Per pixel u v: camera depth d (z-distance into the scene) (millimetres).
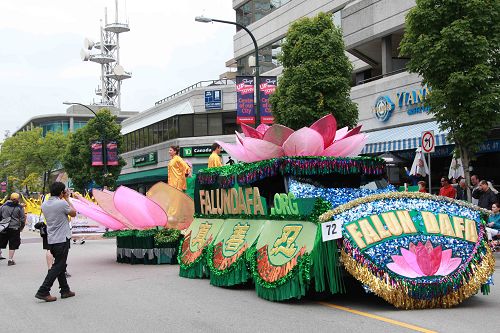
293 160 8547
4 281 11797
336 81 21562
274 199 8688
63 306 8633
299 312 7441
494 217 13352
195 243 11273
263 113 25266
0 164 71938
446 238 7645
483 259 7754
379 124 25531
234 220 10125
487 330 6227
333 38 21812
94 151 46812
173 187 13898
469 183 14797
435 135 20391
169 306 8266
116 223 14180
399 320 6781
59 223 9219
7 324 7488
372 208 7629
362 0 26703
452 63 14086
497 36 14125
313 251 7512
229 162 13719
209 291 9477
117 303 8688
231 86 43000
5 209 15164
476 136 14305
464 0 14086
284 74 22641
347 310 7469
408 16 15000
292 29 22625
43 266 14492
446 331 6188
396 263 7379
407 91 23734
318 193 8336
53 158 65312
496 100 13945
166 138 47156
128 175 55844
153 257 13891
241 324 6887
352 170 8914
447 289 7422
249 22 43656
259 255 8719
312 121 21750
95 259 15688
